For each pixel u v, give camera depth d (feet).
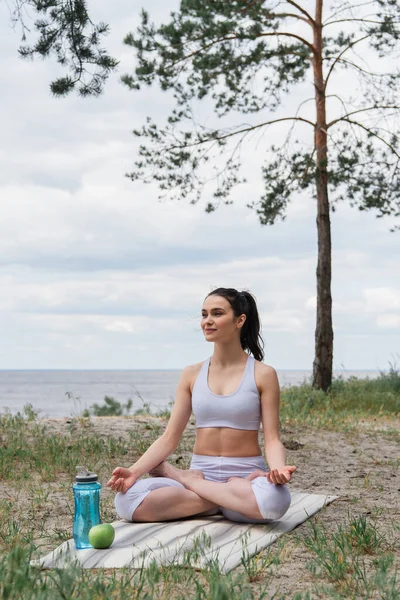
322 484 21.88
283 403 43.34
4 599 10.28
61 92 31.73
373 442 30.66
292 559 13.61
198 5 49.47
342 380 55.72
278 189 54.24
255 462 16.78
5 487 20.40
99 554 13.66
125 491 16.25
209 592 11.18
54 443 25.93
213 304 16.89
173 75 53.01
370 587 11.70
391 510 18.29
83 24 31.01
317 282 53.47
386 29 50.85
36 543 14.79
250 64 51.49
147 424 33.12
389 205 53.83
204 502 16.31
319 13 53.57
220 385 16.96
